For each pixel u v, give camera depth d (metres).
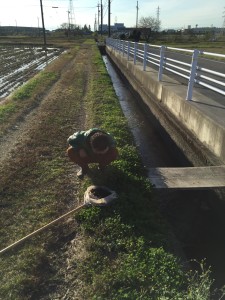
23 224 4.58
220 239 5.48
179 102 9.13
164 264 3.72
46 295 3.49
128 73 19.09
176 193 6.34
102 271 3.69
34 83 14.98
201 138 7.50
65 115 9.91
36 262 3.85
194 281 3.57
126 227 4.33
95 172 5.71
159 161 8.86
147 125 11.88
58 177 5.91
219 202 5.94
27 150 7.09
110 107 10.75
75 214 4.68
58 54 35.78
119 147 7.13
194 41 54.56
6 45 53.84
